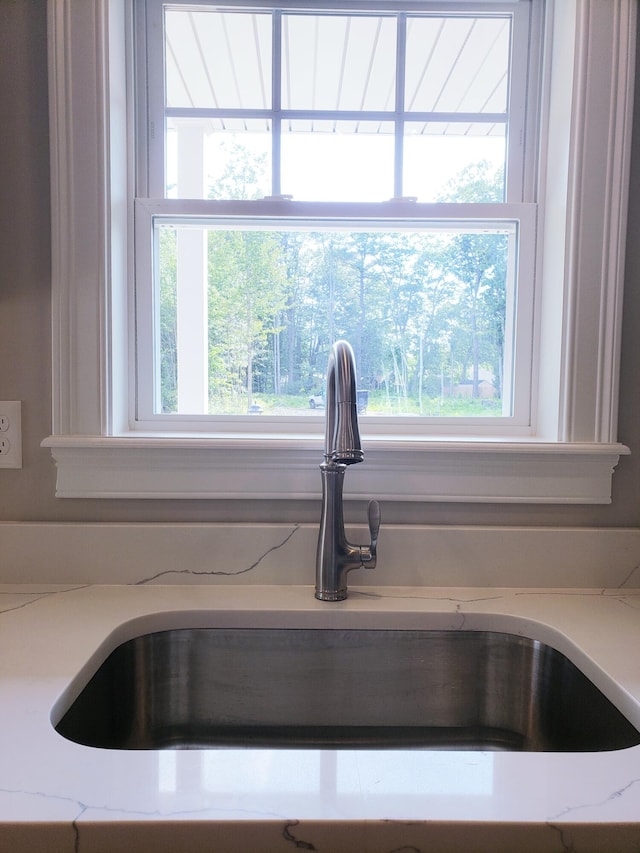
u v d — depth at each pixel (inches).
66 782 17.1
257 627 31.4
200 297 40.5
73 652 25.8
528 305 39.9
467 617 31.4
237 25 39.8
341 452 26.4
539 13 39.1
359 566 32.6
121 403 38.1
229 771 17.8
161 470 35.4
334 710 31.7
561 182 36.9
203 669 31.4
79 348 35.2
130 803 16.2
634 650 26.9
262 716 31.5
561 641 28.9
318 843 15.7
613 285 35.4
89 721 25.5
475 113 40.5
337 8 39.2
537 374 40.0
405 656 31.7
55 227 34.7
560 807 16.3
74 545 35.1
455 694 31.7
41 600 32.5
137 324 39.5
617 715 23.4
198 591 34.3
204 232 40.4
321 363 40.6
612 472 36.1
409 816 15.9
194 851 15.7
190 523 35.7
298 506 36.2
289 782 17.3
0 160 34.9
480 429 40.3
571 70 35.6
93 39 34.3
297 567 35.4
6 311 35.4
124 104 37.9
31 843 15.6
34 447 35.8
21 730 19.8
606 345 35.7
